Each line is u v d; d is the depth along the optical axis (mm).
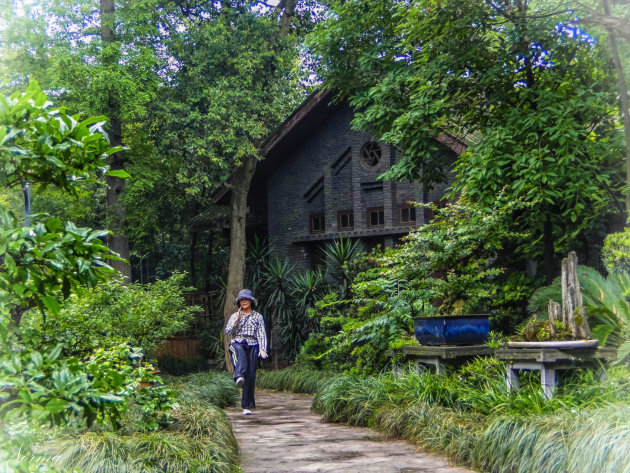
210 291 21875
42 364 2500
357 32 13070
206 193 22422
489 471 5918
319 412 10312
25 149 2479
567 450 5164
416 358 9234
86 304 9312
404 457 6672
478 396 7352
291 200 19594
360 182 18172
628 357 6984
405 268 10445
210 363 20141
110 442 5551
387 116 12320
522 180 9688
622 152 10516
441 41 10648
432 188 13188
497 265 12500
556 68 10539
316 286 17656
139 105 16672
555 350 6664
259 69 17859
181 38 17656
